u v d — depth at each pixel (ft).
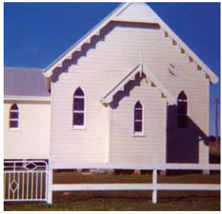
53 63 92.99
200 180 80.33
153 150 89.97
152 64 97.30
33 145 107.55
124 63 96.17
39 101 108.06
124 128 89.25
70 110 94.12
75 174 87.30
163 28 97.35
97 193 62.80
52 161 93.09
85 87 94.79
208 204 55.52
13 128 107.45
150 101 90.17
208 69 99.25
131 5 96.89
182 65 98.73
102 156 94.84
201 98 99.81
